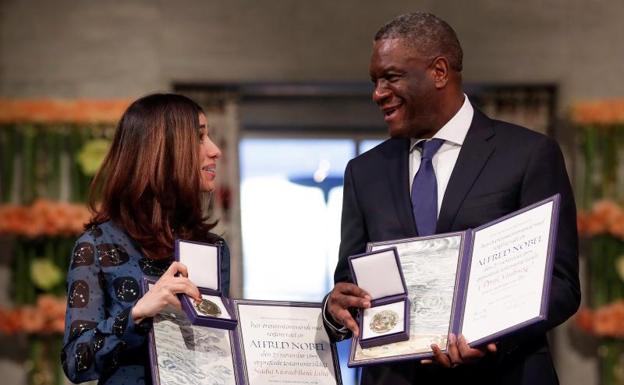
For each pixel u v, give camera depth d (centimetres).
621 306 1413
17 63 1499
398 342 648
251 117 1570
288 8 1494
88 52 1498
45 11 1504
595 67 1474
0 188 1474
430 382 676
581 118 1445
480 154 694
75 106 1473
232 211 1462
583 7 1480
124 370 638
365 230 724
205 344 648
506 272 636
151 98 676
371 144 1579
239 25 1493
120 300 644
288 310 698
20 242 1456
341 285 670
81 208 1455
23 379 1464
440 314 649
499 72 1479
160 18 1498
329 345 693
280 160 1573
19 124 1475
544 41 1480
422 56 693
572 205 687
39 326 1441
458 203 684
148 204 663
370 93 1535
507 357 665
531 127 1478
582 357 1441
